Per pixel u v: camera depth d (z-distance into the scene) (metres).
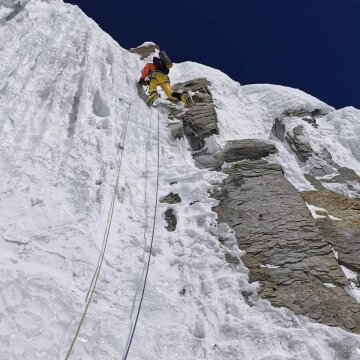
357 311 4.06
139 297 4.14
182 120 8.12
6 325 3.31
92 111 7.24
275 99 10.95
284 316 3.93
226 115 9.67
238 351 3.57
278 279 4.38
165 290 4.29
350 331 3.83
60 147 6.04
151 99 8.10
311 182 7.21
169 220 5.42
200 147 7.50
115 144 6.54
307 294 4.21
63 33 9.11
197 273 4.52
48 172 5.51
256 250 4.76
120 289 4.20
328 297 4.20
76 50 8.70
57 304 3.67
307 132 8.63
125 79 8.74
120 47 10.46
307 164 7.80
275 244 4.84
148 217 5.39
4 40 7.65
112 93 7.84
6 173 5.25
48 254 4.29
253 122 9.97
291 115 10.02
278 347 3.61
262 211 5.36
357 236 5.28
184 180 6.12
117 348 3.49
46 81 7.45
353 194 6.99
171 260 4.72
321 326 3.80
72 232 4.65
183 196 5.86
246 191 5.76
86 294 3.98
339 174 7.57
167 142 7.33
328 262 4.64
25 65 7.53
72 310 3.68
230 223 5.20
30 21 8.84
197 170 6.34
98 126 6.76
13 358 3.07
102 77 8.20
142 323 3.83
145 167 6.47
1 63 7.12
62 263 4.25
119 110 7.52
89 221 4.92
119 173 5.95
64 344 3.36
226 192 5.79
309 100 10.80
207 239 4.97
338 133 9.23
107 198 5.35
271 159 6.96
